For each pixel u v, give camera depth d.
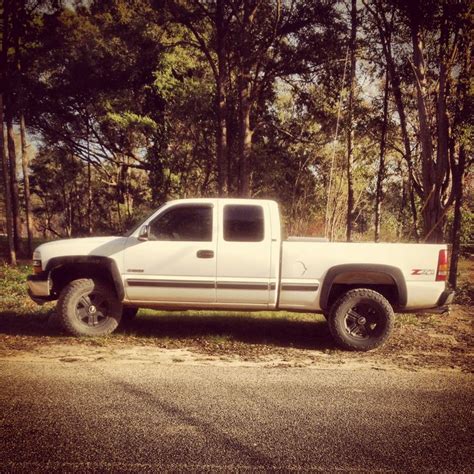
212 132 24.42
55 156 36.41
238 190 22.70
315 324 7.58
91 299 6.35
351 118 15.28
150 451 3.05
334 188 18.34
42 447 3.08
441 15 12.48
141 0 22.89
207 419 3.59
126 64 24.67
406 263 5.96
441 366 5.28
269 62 21.84
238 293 6.12
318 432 3.40
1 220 51.94
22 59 23.58
